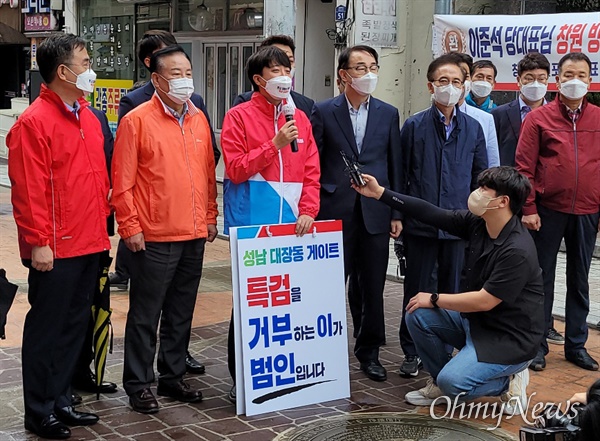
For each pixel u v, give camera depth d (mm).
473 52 8883
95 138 4484
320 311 4992
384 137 5395
